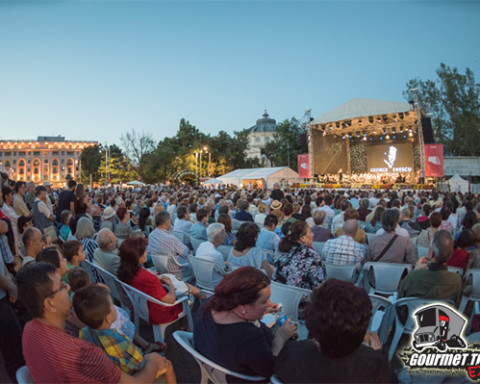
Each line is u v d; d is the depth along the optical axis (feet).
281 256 11.59
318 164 94.84
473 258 12.83
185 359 11.96
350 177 95.25
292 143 187.42
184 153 194.29
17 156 400.47
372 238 14.20
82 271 9.16
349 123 85.30
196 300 16.71
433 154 78.18
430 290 9.88
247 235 13.33
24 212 22.89
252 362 5.92
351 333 5.14
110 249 13.39
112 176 180.96
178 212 22.72
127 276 11.13
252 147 266.77
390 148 95.61
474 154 128.36
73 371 6.31
